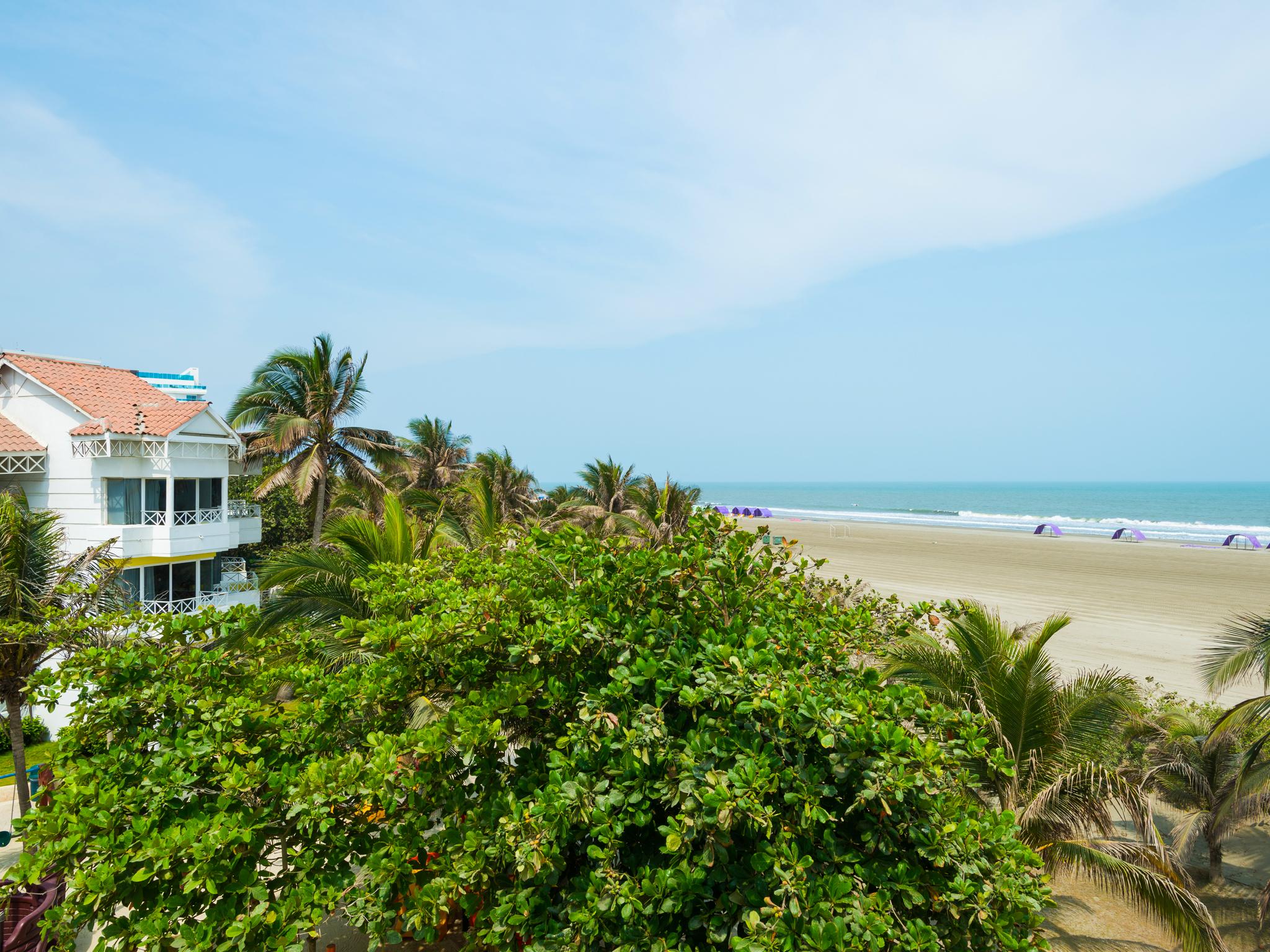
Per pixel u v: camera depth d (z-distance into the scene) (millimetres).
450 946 8375
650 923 4984
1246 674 12273
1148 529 95438
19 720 11297
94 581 13070
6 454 19906
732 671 5539
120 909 9227
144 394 23516
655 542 23766
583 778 5301
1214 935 7855
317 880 5711
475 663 7258
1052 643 26094
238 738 6668
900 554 58969
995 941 5102
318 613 13711
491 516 20969
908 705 6004
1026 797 9383
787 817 5148
